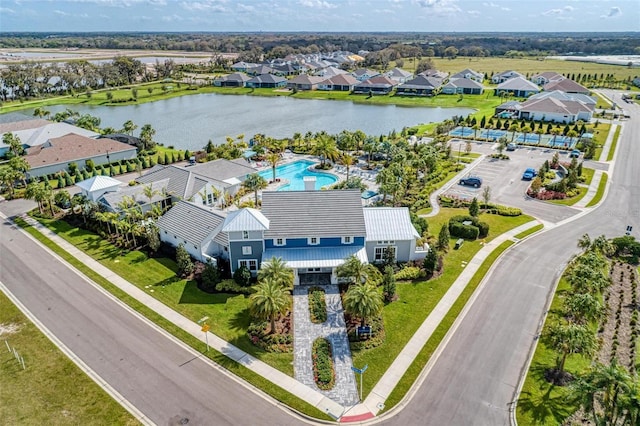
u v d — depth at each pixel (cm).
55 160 9344
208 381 3775
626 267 5425
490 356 4012
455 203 7481
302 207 5466
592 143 10269
